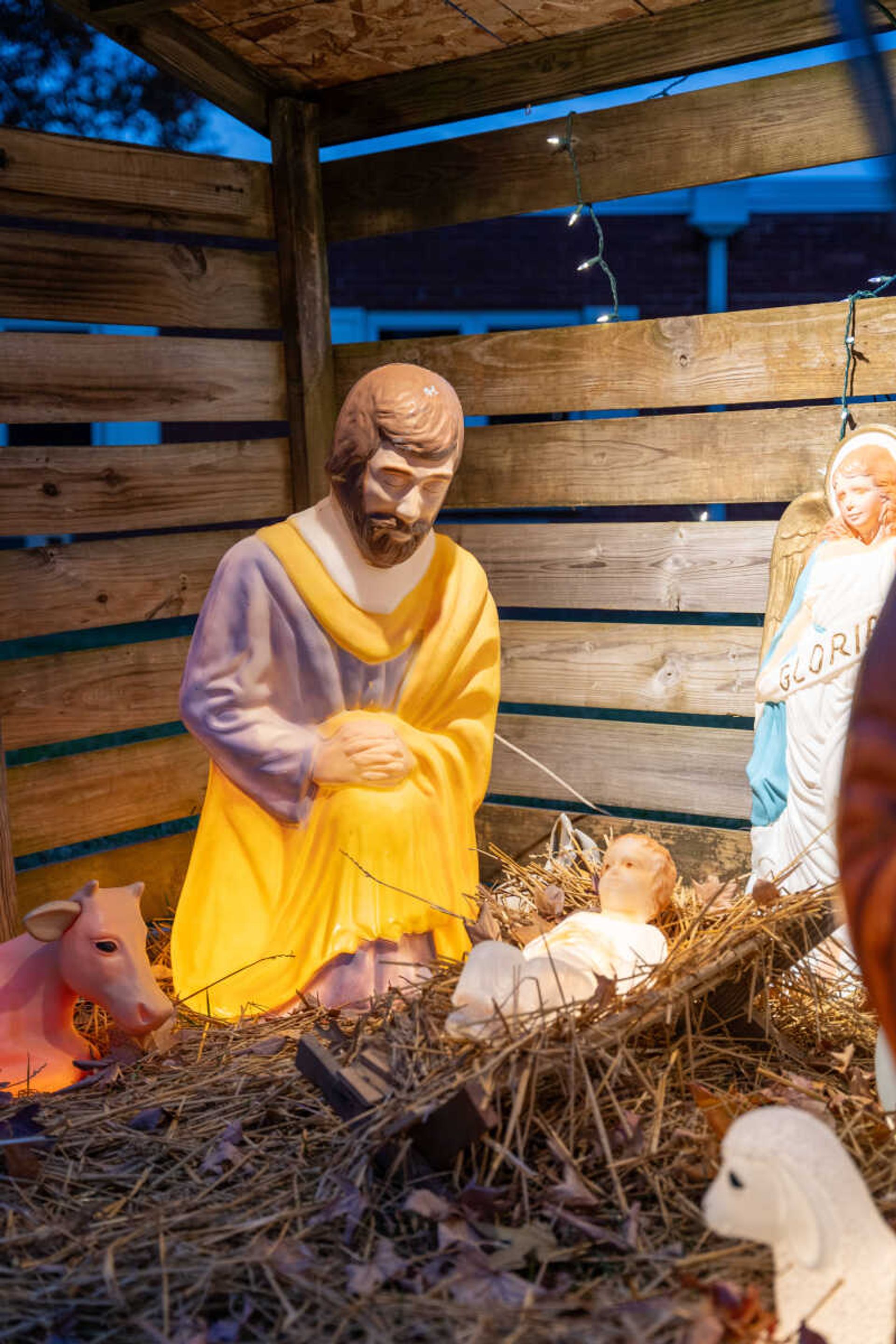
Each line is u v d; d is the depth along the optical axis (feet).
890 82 2.89
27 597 12.75
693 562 13.35
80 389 13.05
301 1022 10.29
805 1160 5.69
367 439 10.19
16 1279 6.91
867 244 37.45
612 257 38.32
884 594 10.60
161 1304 6.67
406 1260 6.84
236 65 14.02
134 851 13.93
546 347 13.93
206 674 10.66
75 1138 8.44
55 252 12.82
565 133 13.51
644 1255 6.72
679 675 13.60
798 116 12.17
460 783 11.29
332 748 10.56
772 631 11.55
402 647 10.98
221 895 10.97
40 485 12.75
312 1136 8.22
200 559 14.25
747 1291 5.92
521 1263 6.68
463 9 12.76
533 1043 7.63
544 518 32.35
